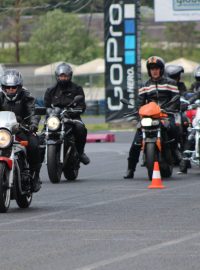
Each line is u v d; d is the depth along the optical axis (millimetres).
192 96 46906
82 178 43531
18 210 31500
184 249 23562
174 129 42688
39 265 21547
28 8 97875
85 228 27203
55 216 29922
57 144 40812
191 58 181125
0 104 31750
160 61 42188
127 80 85688
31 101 31812
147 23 191000
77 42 161375
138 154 42781
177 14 88125
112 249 23656
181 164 44500
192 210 31094
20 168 31094
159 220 28703
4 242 24844
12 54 162625
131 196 35500
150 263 21734
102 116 129125
